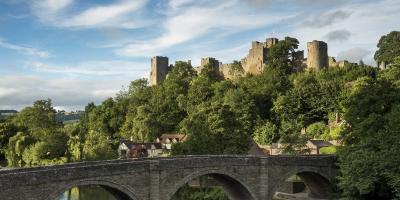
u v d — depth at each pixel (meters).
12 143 123.06
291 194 81.19
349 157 59.88
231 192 65.81
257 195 63.06
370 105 65.50
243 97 129.62
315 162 69.62
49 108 158.38
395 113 58.97
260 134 121.56
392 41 152.12
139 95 168.00
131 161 50.81
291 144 95.06
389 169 54.91
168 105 151.12
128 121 150.88
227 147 88.00
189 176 55.56
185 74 179.00
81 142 118.44
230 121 91.88
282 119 127.38
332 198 69.50
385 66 151.75
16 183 39.34
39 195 41.22
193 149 84.56
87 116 177.12
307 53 165.12
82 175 44.81
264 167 63.28
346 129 66.94
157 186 51.62
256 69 175.50
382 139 57.81
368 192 56.25
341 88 127.19
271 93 138.25
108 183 47.25
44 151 115.94
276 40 177.00
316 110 125.31
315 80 137.88
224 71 184.62
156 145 123.62
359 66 148.62
